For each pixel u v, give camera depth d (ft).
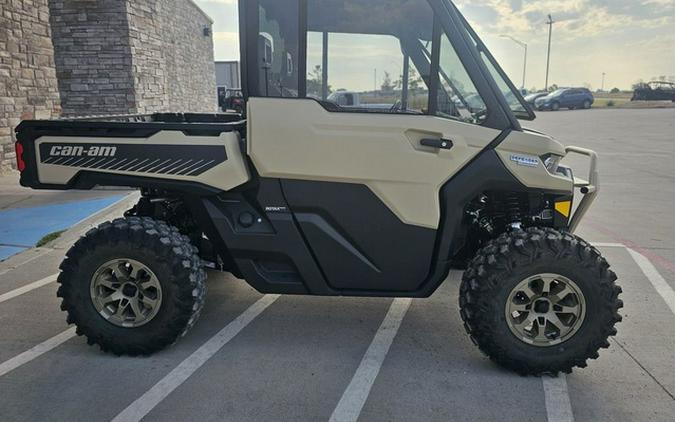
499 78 11.80
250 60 10.58
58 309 14.12
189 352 11.76
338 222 10.91
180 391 10.20
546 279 10.41
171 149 10.91
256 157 10.67
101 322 11.27
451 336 12.67
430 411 9.62
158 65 44.11
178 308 11.07
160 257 10.90
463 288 10.87
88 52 39.50
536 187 10.58
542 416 9.50
